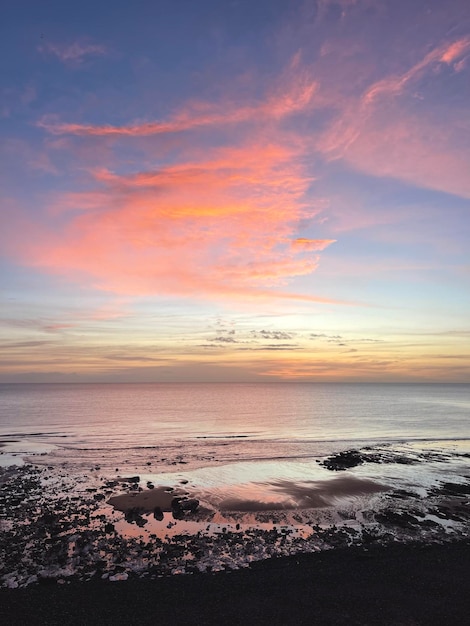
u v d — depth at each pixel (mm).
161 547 18688
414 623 12914
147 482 30266
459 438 53844
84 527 21000
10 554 17719
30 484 29344
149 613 13383
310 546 19141
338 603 14094
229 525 21734
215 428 63062
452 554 18359
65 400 134750
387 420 76375
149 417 79500
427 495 27641
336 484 29922
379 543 19625
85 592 14672
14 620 12898
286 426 66312
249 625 12734
